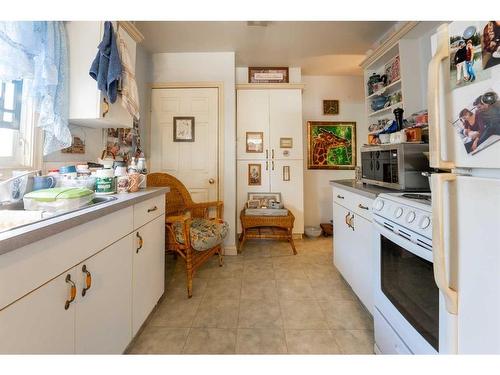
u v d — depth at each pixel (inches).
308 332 58.2
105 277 40.6
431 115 27.3
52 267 29.2
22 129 51.8
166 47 108.0
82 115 57.6
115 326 43.8
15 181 43.9
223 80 112.8
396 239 41.4
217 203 102.7
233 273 90.7
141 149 105.7
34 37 45.7
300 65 130.0
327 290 78.0
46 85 49.5
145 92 110.1
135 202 50.1
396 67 89.4
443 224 26.5
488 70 22.0
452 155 26.1
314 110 145.9
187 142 112.9
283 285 81.4
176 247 77.2
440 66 27.0
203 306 69.0
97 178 52.8
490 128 22.0
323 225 141.7
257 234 116.8
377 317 49.4
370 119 105.0
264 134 129.1
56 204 38.2
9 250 22.9
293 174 129.6
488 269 22.3
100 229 39.2
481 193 23.0
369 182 74.8
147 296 58.1
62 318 30.9
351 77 145.0
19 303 24.9
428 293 34.3
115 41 60.7
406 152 57.6
